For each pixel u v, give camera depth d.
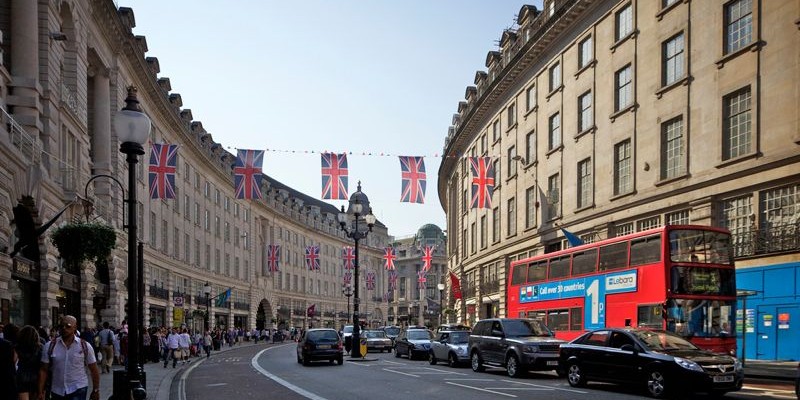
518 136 42.50
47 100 23.66
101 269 33.25
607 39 31.72
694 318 17.84
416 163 30.20
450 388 16.83
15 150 17.81
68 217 25.47
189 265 56.81
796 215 21.23
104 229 18.70
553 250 37.31
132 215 10.73
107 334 24.20
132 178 10.80
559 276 23.69
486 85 50.44
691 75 25.78
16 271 20.44
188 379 22.16
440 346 26.55
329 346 27.50
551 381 18.78
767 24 22.48
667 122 27.34
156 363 31.61
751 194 23.00
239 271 74.56
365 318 120.69
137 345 10.63
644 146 28.48
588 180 33.38
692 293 17.95
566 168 35.44
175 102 55.53
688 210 25.88
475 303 50.94
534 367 19.44
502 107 45.75
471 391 16.02
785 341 21.23
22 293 21.70
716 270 18.44
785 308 21.28
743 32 23.66
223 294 54.69
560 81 36.56
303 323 97.62
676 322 17.67
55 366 8.62
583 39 34.06
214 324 64.62
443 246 139.12
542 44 37.78
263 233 86.06
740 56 23.48
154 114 47.12
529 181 40.41
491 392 15.74
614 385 17.44
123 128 10.68
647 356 14.54
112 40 35.03
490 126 48.81
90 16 30.95
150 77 42.75
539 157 38.97
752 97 22.81
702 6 25.41
